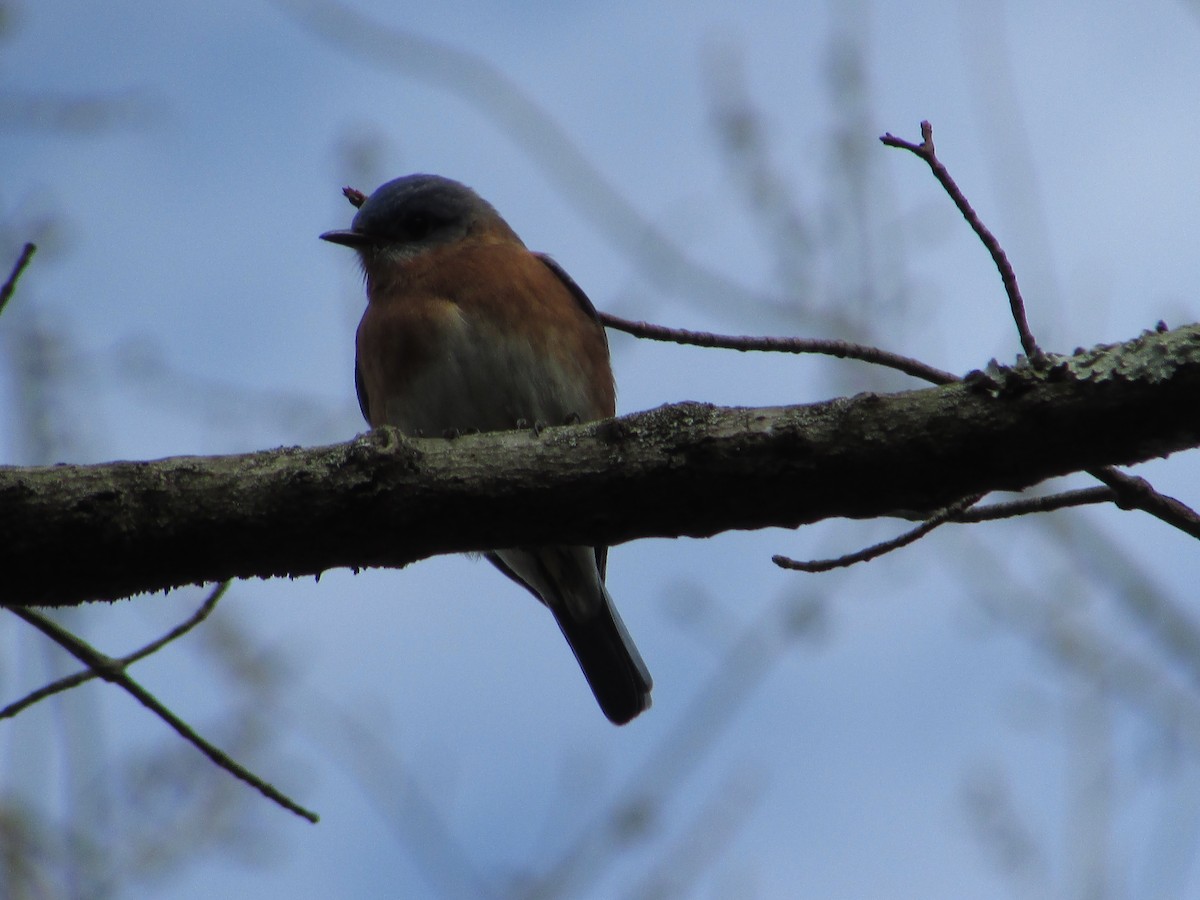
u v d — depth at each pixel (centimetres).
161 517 693
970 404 650
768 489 678
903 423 657
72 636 785
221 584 817
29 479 693
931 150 685
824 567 766
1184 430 627
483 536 709
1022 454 647
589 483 690
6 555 691
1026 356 655
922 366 830
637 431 691
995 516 757
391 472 696
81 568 700
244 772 796
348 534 703
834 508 684
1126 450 641
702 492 684
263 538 702
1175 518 733
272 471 702
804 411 677
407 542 709
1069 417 634
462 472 697
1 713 782
